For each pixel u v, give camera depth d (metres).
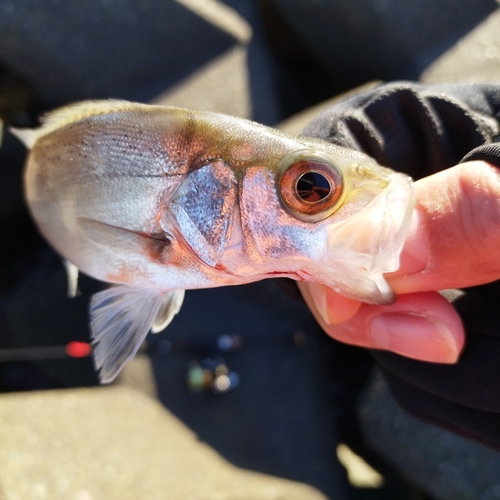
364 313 0.12
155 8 0.28
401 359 0.13
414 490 0.23
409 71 0.29
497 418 0.12
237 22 0.30
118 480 0.19
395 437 0.23
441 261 0.10
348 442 0.25
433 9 0.29
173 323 0.24
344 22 0.29
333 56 0.32
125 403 0.21
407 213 0.10
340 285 0.11
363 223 0.11
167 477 0.19
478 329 0.12
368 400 0.24
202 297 0.25
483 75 0.27
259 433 0.22
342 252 0.11
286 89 0.34
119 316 0.13
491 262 0.10
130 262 0.12
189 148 0.12
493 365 0.12
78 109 0.13
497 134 0.14
